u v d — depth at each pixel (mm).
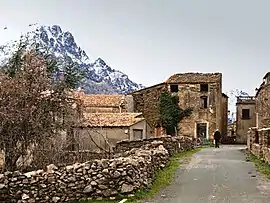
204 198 13836
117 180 13766
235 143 63281
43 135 19406
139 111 58688
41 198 13258
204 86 56938
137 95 59094
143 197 13852
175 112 56969
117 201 13305
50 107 20016
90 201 13359
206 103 56812
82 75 24094
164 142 26312
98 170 13758
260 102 51219
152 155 17688
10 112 18484
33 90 19375
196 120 56688
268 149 22469
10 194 13172
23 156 18953
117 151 25234
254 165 22828
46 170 13977
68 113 21172
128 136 36781
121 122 37531
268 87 45844
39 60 20438
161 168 19938
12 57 21078
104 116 39250
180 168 21406
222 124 63656
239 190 15305
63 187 13469
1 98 18672
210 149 38406
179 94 57312
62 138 22031
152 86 58375
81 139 26094
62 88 20781
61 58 23562
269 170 20438
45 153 19328
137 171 14414
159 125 57312
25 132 18922
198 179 17844
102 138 32719
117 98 52781
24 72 19688
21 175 13344
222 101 63938
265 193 14734
